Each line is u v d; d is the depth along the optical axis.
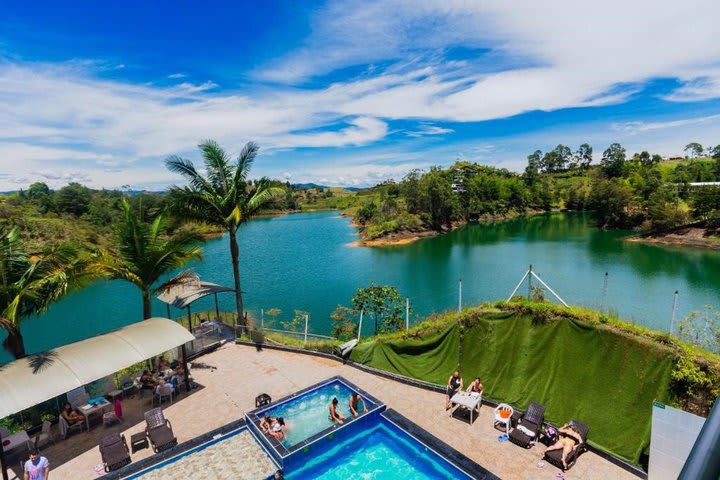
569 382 12.59
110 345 13.55
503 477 10.52
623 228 86.69
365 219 112.88
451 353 15.41
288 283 48.66
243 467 11.34
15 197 88.75
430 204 94.75
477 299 38.91
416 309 36.28
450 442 12.08
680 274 46.69
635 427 11.05
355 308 25.27
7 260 14.58
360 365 17.48
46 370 11.88
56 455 12.23
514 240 78.50
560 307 13.30
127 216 17.94
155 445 12.02
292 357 18.81
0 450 10.81
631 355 11.49
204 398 15.22
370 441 12.88
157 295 22.45
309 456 11.92
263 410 13.70
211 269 58.06
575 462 10.99
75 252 16.05
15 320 13.88
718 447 1.34
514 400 13.64
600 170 150.62
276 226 126.94
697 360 10.44
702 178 123.75
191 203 21.03
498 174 175.50
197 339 20.36
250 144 22.50
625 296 38.12
